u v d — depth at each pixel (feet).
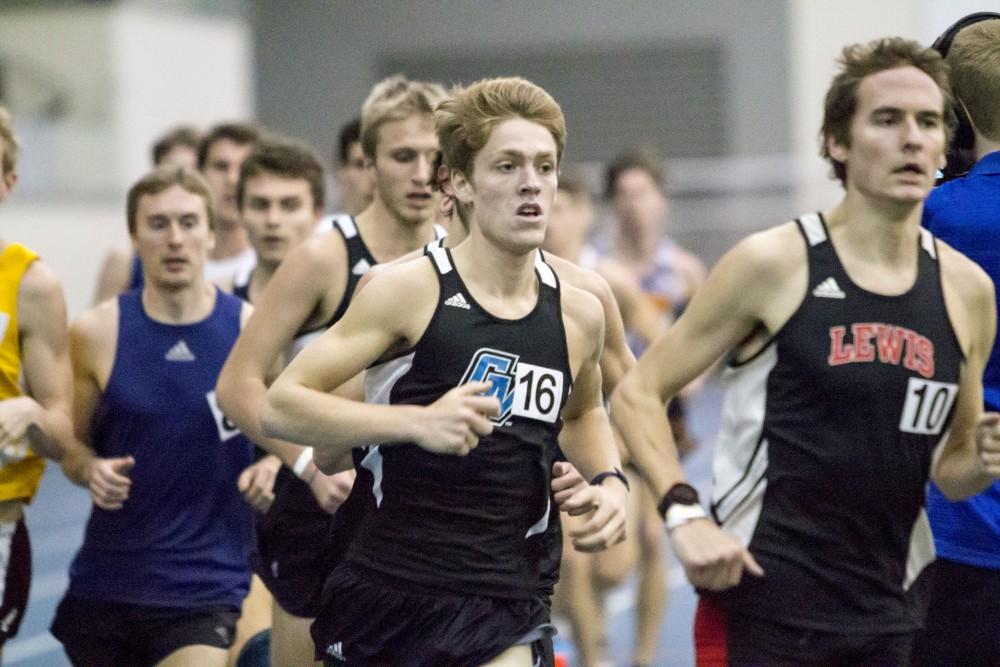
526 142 31.65
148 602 45.73
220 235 64.64
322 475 40.01
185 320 47.29
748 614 33.40
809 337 32.60
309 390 31.42
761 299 32.89
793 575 32.96
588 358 34.14
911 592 33.88
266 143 53.67
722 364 35.96
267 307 42.29
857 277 32.76
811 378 32.60
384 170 42.24
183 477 46.24
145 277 47.44
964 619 39.37
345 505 34.14
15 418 40.78
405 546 32.65
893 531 33.27
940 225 39.58
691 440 71.97
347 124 59.31
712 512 34.55
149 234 46.75
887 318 32.68
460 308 32.07
